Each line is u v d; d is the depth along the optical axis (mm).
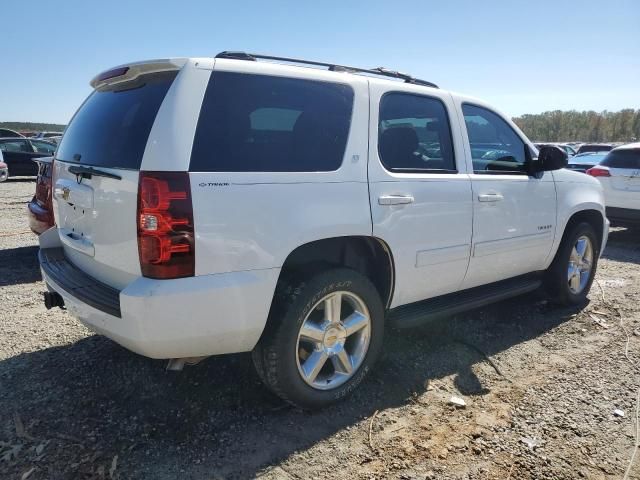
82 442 2625
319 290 2812
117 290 2645
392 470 2494
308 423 2863
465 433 2811
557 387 3334
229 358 3551
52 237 3447
